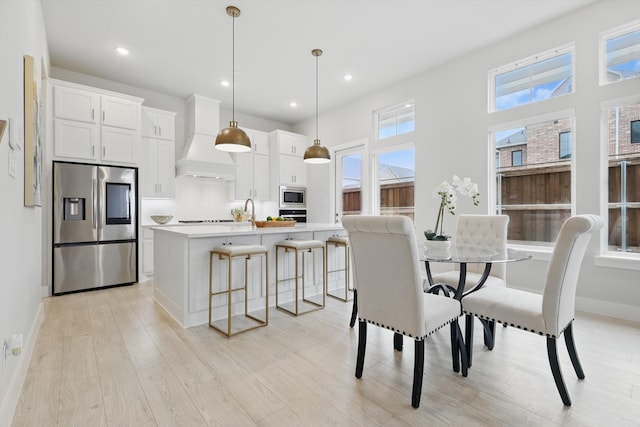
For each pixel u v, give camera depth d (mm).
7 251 1535
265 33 3404
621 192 2941
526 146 3547
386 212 5047
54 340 2426
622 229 2941
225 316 2979
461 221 3045
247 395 1724
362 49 3768
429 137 4340
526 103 3490
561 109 3207
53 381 1845
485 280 2260
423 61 4090
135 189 4336
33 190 2143
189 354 2211
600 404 1623
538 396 1702
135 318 2938
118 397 1695
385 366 2053
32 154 2088
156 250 3504
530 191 3525
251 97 5293
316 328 2719
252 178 5969
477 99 3852
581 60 3076
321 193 6121
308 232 3664
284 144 6113
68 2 2850
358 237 1833
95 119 4008
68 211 3801
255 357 2172
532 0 2938
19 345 1531
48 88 3686
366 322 1885
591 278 3029
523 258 2002
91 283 3934
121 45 3619
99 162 4039
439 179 4230
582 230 1563
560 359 2111
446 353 2234
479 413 1564
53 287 3689
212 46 3658
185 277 2738
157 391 1754
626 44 2896
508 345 2340
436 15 3131
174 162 4930
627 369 1967
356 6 2973
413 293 1629
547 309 1650
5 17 1532
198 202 5539
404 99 4652
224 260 2980
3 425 1389
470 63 3906
